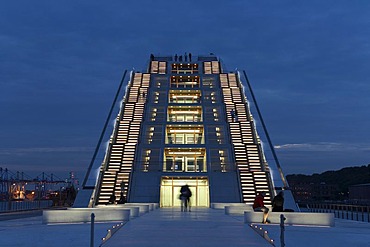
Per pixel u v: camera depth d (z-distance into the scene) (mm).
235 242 12852
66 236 15234
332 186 163500
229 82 64062
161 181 41719
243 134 48812
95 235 15469
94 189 39188
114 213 22484
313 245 13570
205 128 49000
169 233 15250
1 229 18594
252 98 58438
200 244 12320
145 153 44406
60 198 61031
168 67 74250
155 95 58625
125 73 67938
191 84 65062
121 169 42719
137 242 12656
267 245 12234
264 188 40062
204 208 37875
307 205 41875
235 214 28312
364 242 14484
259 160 44062
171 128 50688
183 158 46906
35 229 18281
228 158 43750
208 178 41438
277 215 21406
